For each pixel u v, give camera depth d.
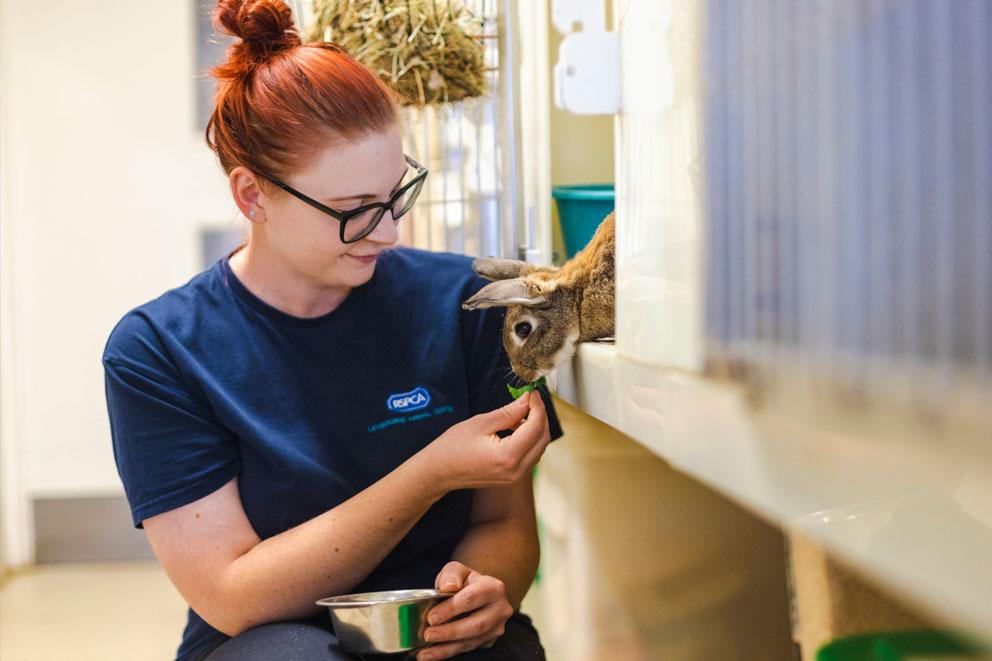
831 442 0.54
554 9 1.25
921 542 0.48
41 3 3.16
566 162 1.86
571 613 1.79
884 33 0.46
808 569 1.07
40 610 2.82
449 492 1.33
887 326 0.48
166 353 1.25
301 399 1.27
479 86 1.50
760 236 0.62
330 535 1.16
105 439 3.31
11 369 3.24
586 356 1.15
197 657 1.23
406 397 1.30
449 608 1.11
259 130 1.18
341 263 1.23
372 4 1.43
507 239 1.57
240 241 1.43
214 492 1.23
